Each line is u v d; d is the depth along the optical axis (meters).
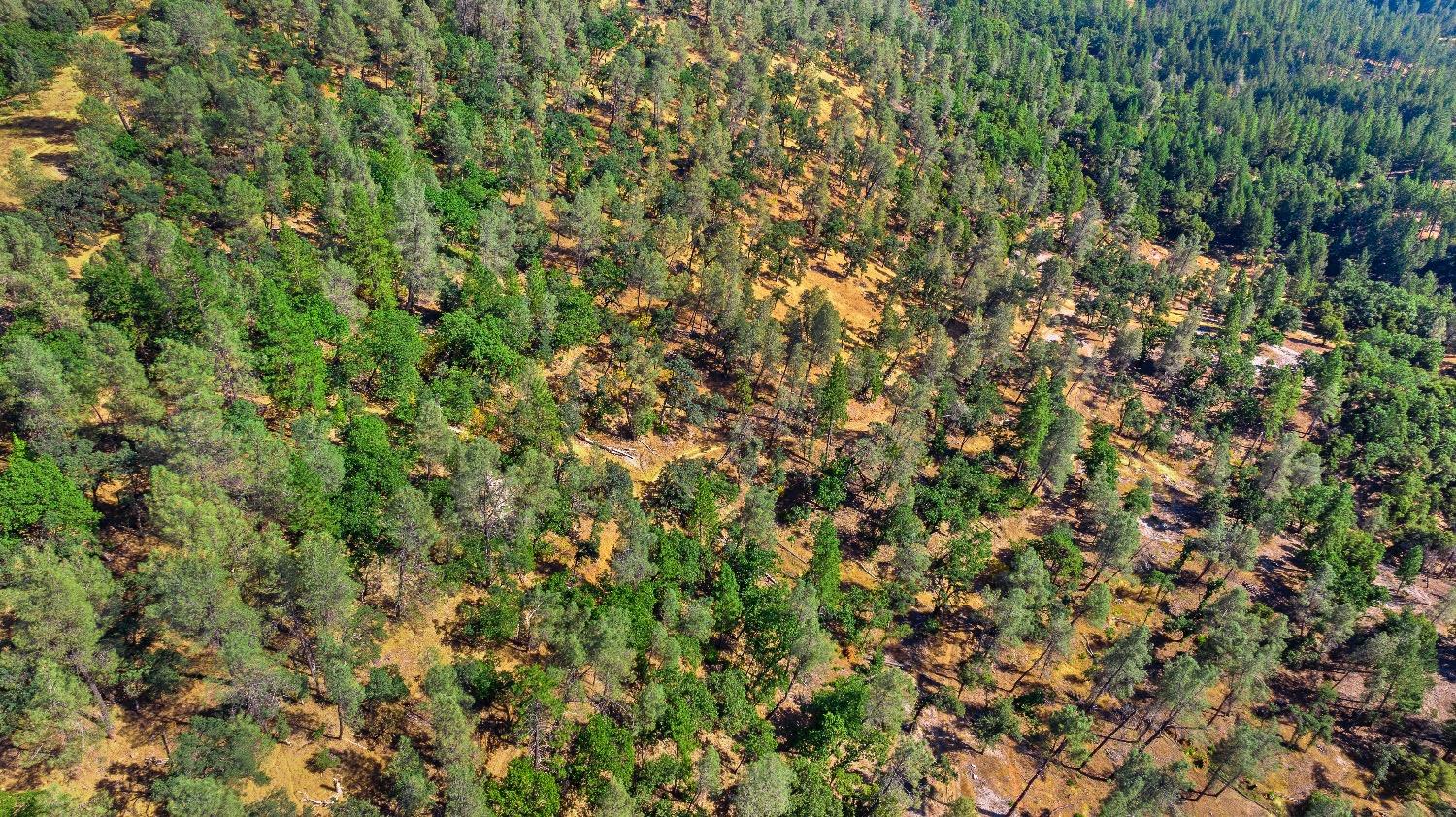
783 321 126.25
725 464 108.38
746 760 74.44
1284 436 118.19
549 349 105.81
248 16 148.12
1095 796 85.00
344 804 57.69
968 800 77.94
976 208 172.38
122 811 55.56
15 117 117.44
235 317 83.75
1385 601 106.25
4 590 50.41
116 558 67.06
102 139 104.44
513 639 76.94
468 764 61.06
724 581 85.94
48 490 61.31
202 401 69.00
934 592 102.44
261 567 61.69
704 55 194.88
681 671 76.25
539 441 88.81
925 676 93.19
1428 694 100.94
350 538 72.00
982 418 119.44
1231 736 82.44
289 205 112.31
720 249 128.38
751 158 163.50
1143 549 113.75
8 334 73.62
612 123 158.88
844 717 76.06
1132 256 181.12
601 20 182.25
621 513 87.38
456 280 109.75
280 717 61.41
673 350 120.50
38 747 54.81
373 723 65.81
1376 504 127.31
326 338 90.12
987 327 126.56
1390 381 149.12
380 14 149.50
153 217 90.25
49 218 93.81
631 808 61.50
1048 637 91.12
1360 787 90.69
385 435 82.56
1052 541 104.12
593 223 120.62
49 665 50.53
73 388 69.19
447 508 75.31
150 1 148.75
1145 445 131.25
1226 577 104.19
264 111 113.31
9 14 128.12
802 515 104.44
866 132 189.62
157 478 60.06
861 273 153.75
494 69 152.38
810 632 78.31
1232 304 162.75
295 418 81.88
